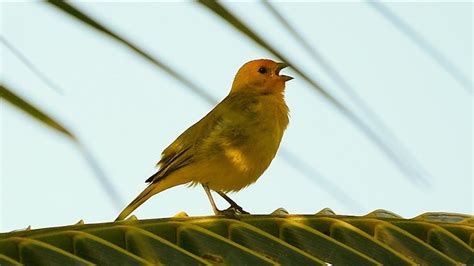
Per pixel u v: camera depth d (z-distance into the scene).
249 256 1.66
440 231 1.97
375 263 1.74
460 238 2.00
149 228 1.69
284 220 1.90
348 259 1.75
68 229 1.55
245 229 1.80
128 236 1.62
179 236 1.71
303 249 1.82
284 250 1.74
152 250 1.60
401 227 1.97
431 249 1.88
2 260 1.28
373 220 1.94
